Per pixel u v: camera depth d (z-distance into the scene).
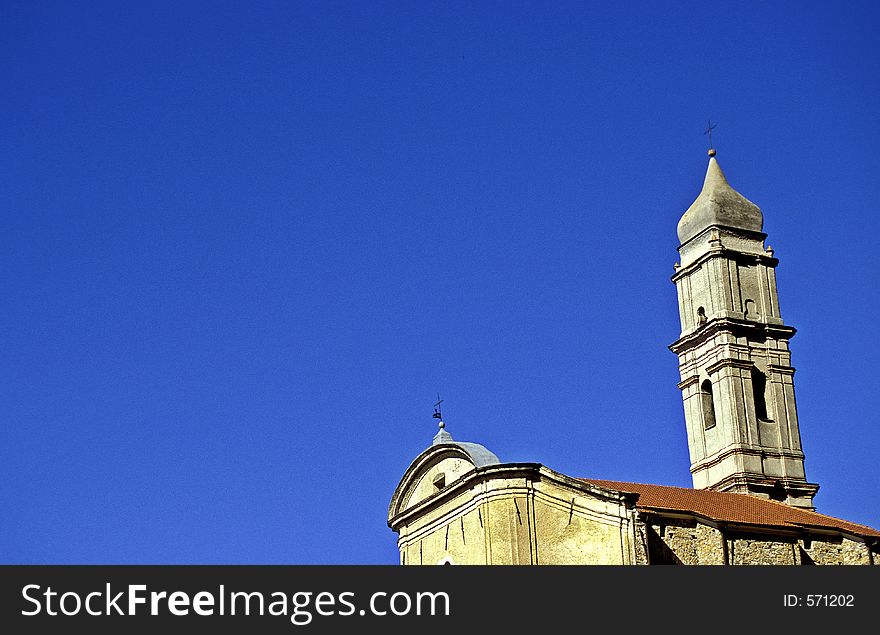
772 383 85.50
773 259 88.50
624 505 62.72
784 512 75.38
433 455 68.06
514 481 62.91
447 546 65.56
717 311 85.81
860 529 75.44
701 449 85.19
